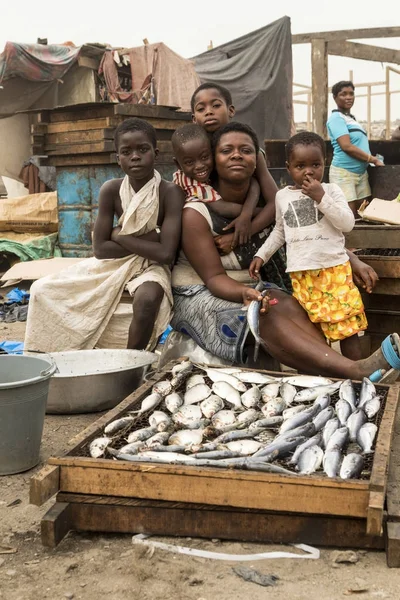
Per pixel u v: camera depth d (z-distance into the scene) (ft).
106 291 14.92
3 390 10.40
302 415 10.36
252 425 10.46
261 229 14.38
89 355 14.57
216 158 14.03
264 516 8.47
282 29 47.01
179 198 14.51
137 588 7.77
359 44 47.55
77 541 8.89
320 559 8.28
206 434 10.24
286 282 15.26
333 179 28.81
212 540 8.66
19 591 7.80
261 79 47.21
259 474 8.25
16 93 42.98
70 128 30.30
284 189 13.70
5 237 33.68
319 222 13.23
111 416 10.52
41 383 10.91
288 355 13.35
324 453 9.12
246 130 13.97
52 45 41.22
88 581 7.97
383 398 11.18
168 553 8.43
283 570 8.06
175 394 11.62
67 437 12.49
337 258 13.28
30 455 11.08
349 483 8.03
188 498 8.52
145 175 14.30
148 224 14.56
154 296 14.21
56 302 15.10
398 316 15.61
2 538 9.00
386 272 14.76
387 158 34.73
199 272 14.30
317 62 46.73
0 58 39.34
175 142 14.29
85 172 30.76
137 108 29.45
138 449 9.30
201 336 14.23
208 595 7.61
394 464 10.71
